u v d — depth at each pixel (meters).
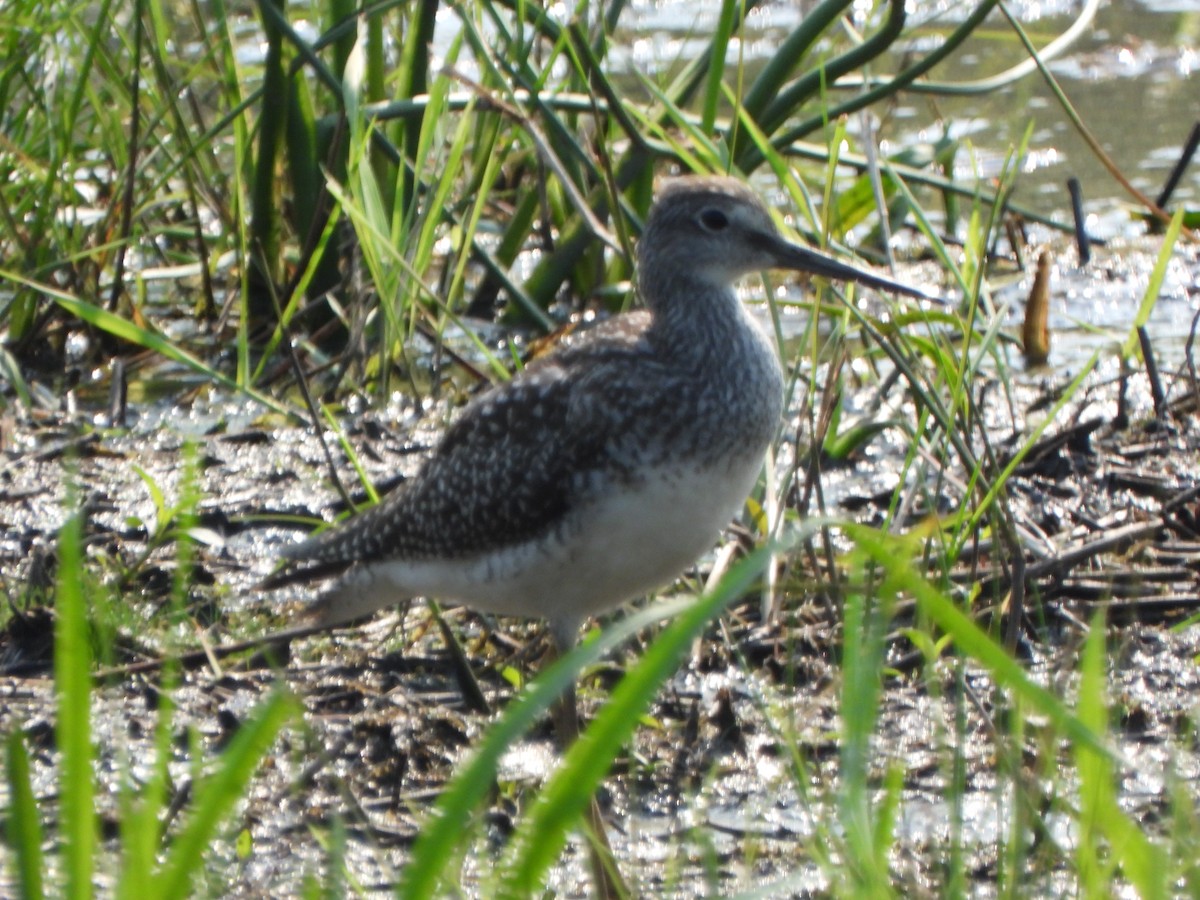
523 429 9.72
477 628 11.72
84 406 15.23
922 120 20.38
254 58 20.28
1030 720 9.60
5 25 15.38
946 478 11.47
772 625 11.05
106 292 16.92
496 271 15.37
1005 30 22.67
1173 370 15.09
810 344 15.15
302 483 13.56
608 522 9.55
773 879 8.61
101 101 17.00
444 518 9.98
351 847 9.11
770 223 10.30
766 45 21.06
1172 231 13.10
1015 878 6.71
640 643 11.10
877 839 6.57
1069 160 19.58
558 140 14.98
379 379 15.23
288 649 11.37
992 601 10.86
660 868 8.84
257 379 15.41
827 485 13.14
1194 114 20.45
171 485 13.47
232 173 17.62
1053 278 17.41
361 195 14.12
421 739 10.14
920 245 18.05
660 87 15.70
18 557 12.41
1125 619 11.10
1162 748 9.63
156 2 15.57
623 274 16.52
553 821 5.33
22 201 16.05
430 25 15.21
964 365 11.01
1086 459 13.33
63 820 5.46
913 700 10.27
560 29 13.49
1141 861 6.05
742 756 9.85
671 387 9.48
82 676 5.39
